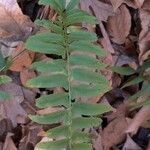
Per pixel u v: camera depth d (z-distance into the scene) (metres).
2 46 0.40
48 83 0.33
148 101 0.40
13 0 0.40
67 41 0.34
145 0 0.42
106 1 0.42
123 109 0.44
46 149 0.34
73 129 0.34
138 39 0.43
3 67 0.38
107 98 0.44
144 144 0.45
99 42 0.42
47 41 0.33
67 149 0.34
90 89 0.33
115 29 0.43
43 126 0.42
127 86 0.44
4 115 0.41
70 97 0.33
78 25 0.40
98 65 0.34
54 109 0.41
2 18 0.40
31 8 0.43
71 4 0.36
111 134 0.44
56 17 0.41
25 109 0.42
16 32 0.41
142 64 0.42
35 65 0.33
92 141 0.43
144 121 0.43
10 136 0.42
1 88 0.41
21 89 0.42
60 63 0.33
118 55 0.43
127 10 0.42
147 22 0.42
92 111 0.33
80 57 0.34
